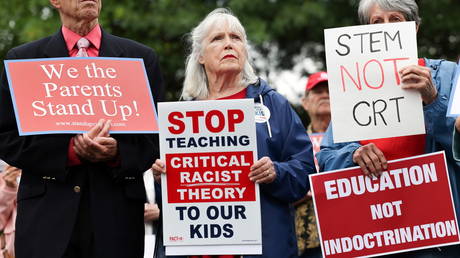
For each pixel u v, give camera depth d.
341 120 6.52
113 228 6.59
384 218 6.55
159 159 6.70
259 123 6.86
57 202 6.60
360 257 6.56
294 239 6.86
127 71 6.71
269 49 17.23
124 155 6.55
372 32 6.58
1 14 15.51
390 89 6.49
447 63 6.69
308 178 6.80
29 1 15.42
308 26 15.60
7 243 8.19
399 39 6.54
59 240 6.52
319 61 17.27
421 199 6.50
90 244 6.63
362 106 6.51
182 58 15.41
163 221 6.65
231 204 6.60
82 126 6.56
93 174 6.62
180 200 6.64
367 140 6.72
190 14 14.88
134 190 6.69
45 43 6.87
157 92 6.95
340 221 6.59
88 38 6.84
